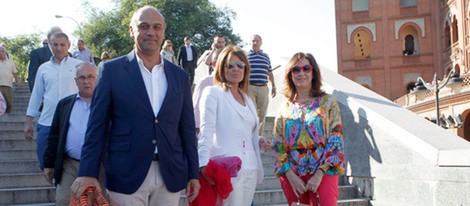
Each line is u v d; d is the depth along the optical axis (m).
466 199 5.07
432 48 45.09
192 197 3.72
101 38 46.75
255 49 8.66
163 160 3.38
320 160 4.47
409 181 5.95
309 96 4.71
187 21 44.19
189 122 3.65
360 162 6.93
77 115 4.52
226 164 4.05
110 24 46.94
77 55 14.85
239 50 4.43
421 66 45.25
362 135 6.90
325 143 4.50
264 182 6.98
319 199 4.45
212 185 4.09
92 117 3.35
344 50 47.12
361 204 6.51
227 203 4.14
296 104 4.70
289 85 4.80
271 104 11.89
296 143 4.57
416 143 5.83
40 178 6.68
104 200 3.20
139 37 3.45
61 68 5.75
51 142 4.64
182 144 3.65
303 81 4.66
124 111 3.35
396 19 46.19
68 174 4.49
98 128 3.33
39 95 5.81
